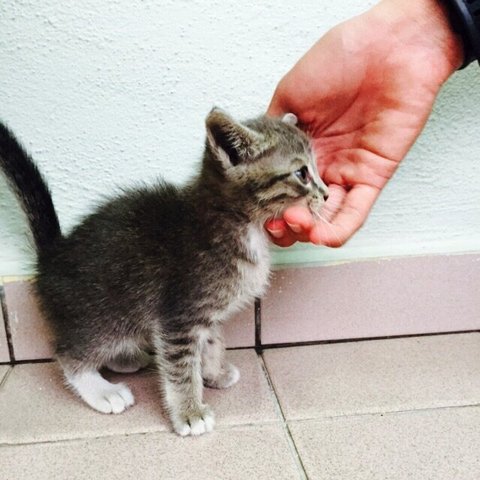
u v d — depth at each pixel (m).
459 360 0.45
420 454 0.35
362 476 0.33
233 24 0.42
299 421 0.38
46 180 0.44
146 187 0.43
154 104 0.44
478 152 0.46
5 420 0.39
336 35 0.39
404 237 0.48
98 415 0.40
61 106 0.43
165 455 0.35
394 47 0.38
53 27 0.41
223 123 0.37
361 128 0.41
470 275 0.48
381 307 0.48
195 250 0.40
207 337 0.42
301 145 0.41
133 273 0.41
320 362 0.45
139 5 0.41
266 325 0.48
